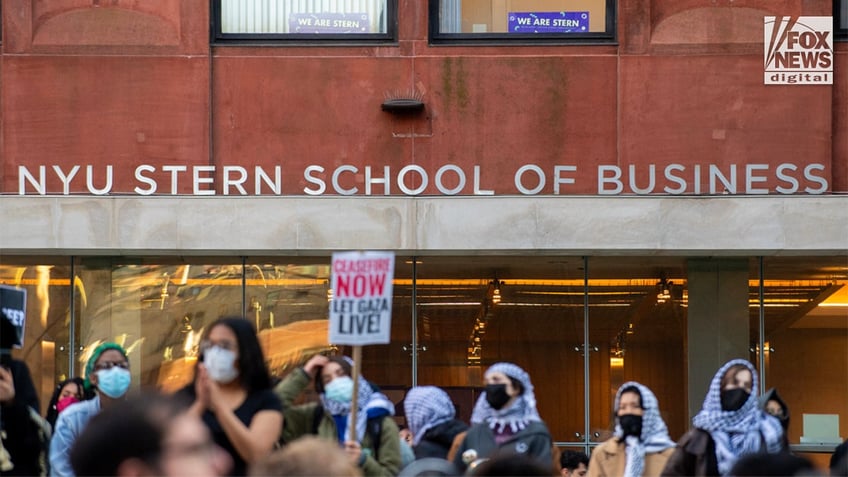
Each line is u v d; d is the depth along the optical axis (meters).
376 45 17.94
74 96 17.80
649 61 17.88
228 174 17.81
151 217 17.55
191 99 17.84
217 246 17.56
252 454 8.33
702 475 10.36
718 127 17.84
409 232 17.59
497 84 17.88
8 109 17.77
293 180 17.83
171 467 4.30
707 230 17.58
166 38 17.91
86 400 11.23
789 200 17.58
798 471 6.20
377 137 17.84
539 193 17.81
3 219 17.47
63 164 17.77
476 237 17.58
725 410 10.47
